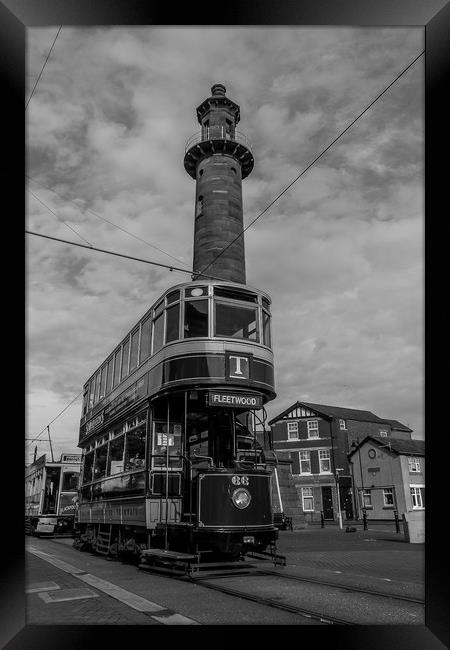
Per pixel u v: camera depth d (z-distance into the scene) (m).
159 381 11.48
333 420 51.09
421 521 20.11
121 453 13.96
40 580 9.80
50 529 28.23
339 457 50.06
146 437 11.89
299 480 50.59
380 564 12.43
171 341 11.38
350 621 5.86
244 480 10.21
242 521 9.95
